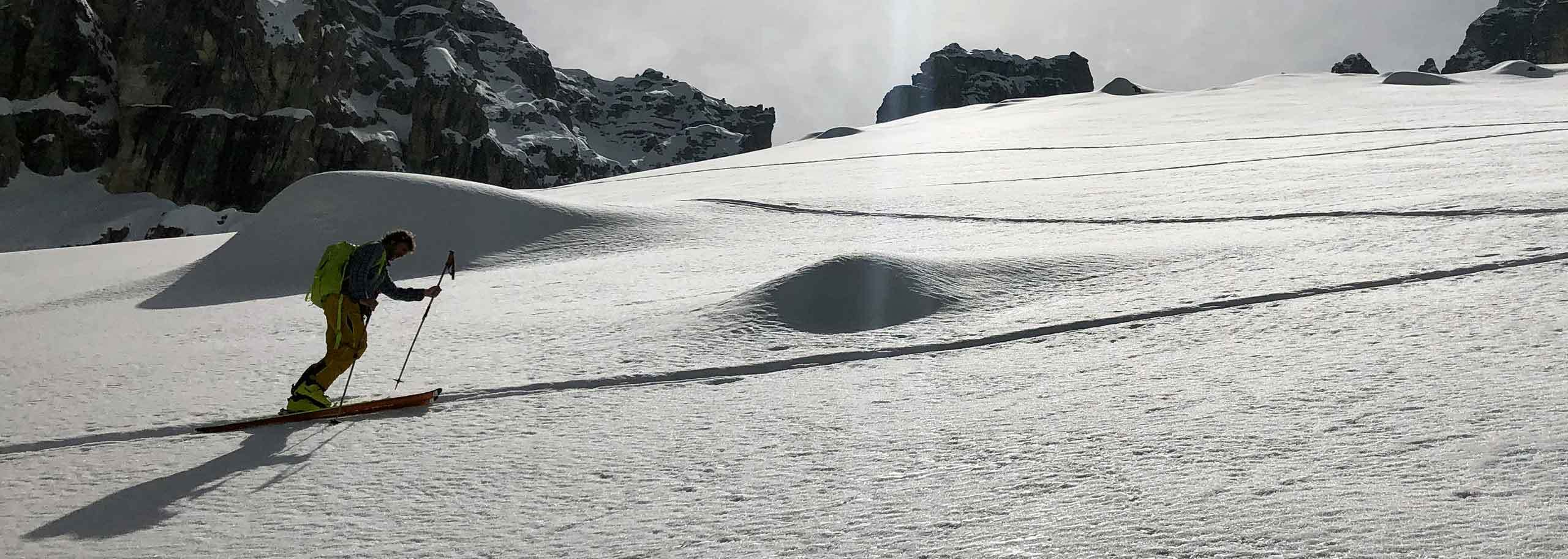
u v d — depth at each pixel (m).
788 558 3.80
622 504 4.62
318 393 6.70
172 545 4.43
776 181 30.23
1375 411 4.85
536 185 118.88
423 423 6.43
